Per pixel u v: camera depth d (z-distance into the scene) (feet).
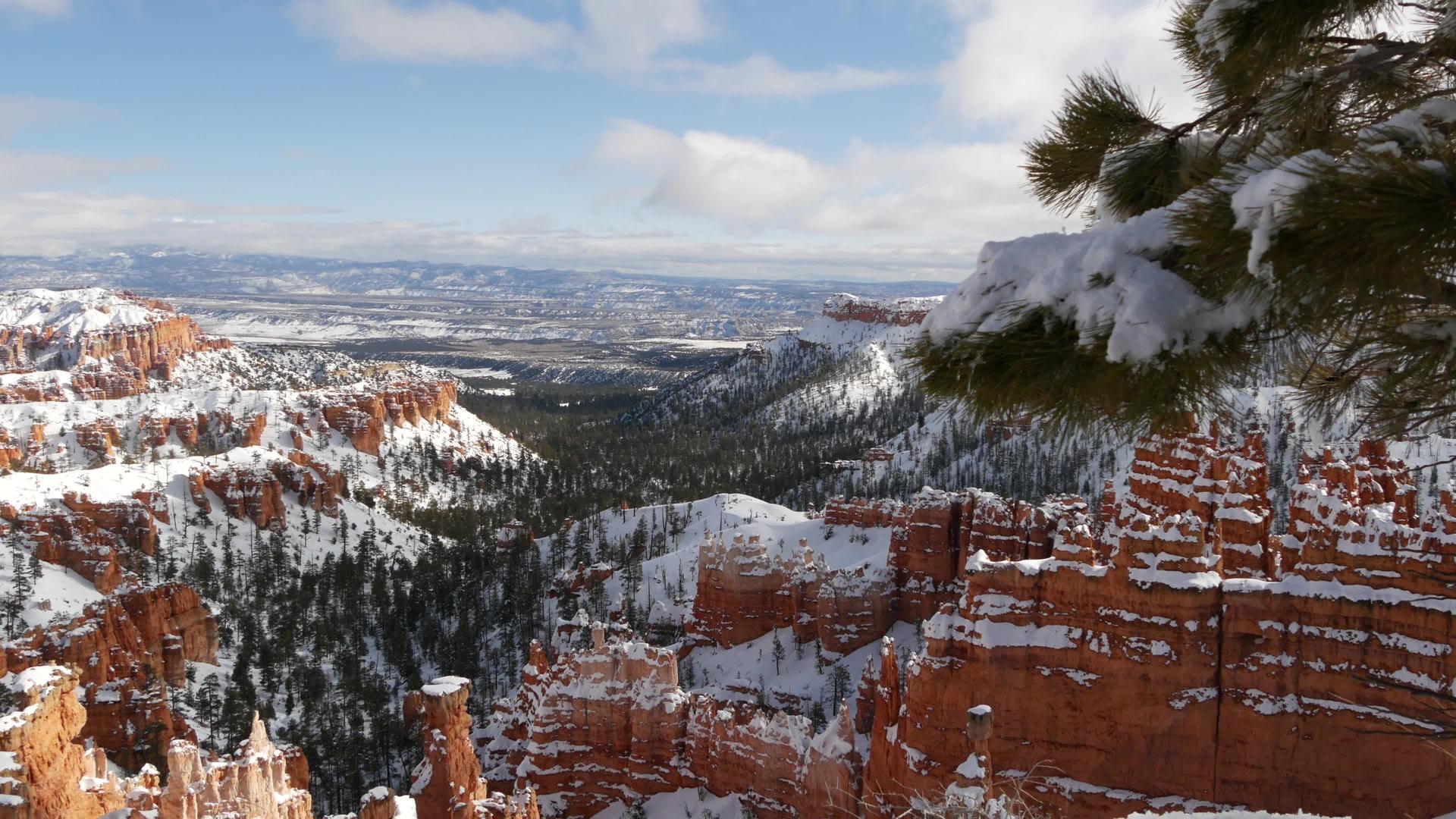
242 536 523.29
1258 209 20.10
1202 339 21.68
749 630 302.45
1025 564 102.58
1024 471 540.11
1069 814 96.94
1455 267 18.97
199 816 86.22
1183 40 33.63
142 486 517.55
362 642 383.65
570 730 180.04
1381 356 23.08
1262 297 20.99
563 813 176.45
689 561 423.23
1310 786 88.48
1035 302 23.16
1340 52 28.99
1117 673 96.32
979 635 101.65
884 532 368.27
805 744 153.38
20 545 402.72
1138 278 21.90
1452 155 18.60
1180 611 93.71
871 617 268.00
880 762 118.21
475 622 410.72
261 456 598.75
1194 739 93.40
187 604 319.47
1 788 85.71
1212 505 103.35
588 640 317.63
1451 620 82.28
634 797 172.76
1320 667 88.74
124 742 218.38
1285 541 100.73
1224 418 23.89
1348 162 19.40
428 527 646.33
